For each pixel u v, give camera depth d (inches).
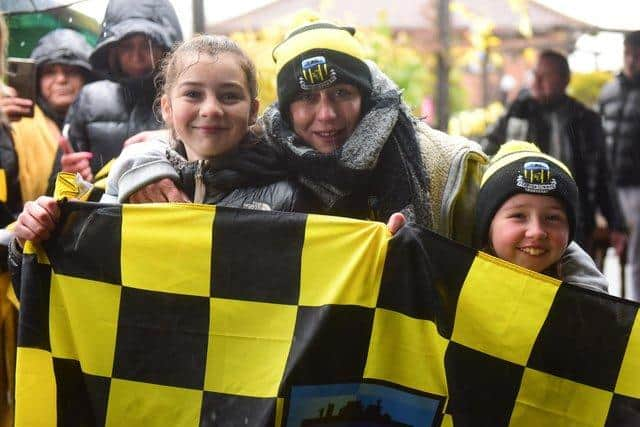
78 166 217.5
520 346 147.3
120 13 229.6
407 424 149.6
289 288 149.3
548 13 500.7
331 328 146.9
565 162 343.9
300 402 146.9
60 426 155.5
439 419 148.8
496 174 160.6
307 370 146.1
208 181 163.0
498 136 353.7
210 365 150.2
